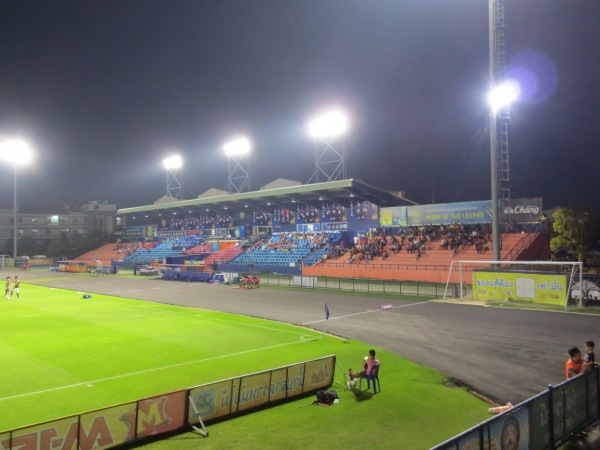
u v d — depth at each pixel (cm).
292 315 3091
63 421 1047
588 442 1082
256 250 6625
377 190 5622
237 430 1244
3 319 3070
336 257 5528
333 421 1291
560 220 4725
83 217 12044
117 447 1133
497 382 1598
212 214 8181
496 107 3381
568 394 1055
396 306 3356
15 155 8700
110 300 4084
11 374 1775
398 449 1116
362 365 1856
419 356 1969
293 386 1480
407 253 5003
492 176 3419
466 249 4653
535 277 3192
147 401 1184
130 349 2166
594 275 2981
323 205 6406
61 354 2083
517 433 894
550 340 2164
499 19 3366
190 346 2214
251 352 2086
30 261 8956
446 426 1248
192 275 5769
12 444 971
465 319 2747
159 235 9375
